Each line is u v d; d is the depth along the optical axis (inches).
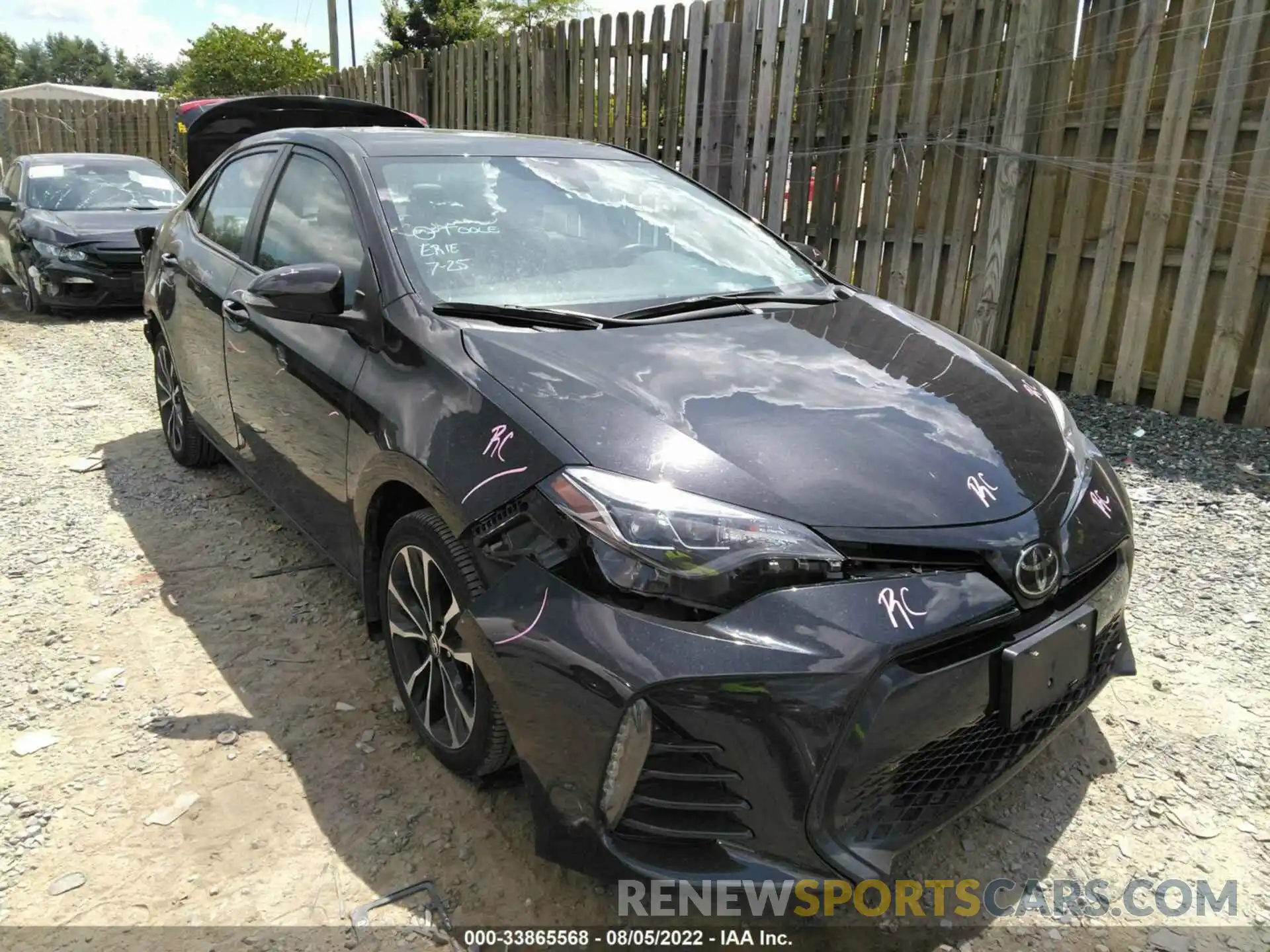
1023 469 91.1
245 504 177.5
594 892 89.4
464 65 409.4
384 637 112.4
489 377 94.1
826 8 257.1
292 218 138.9
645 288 121.6
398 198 121.5
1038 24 219.8
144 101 614.9
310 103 297.9
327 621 136.0
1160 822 99.3
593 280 120.1
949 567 80.0
